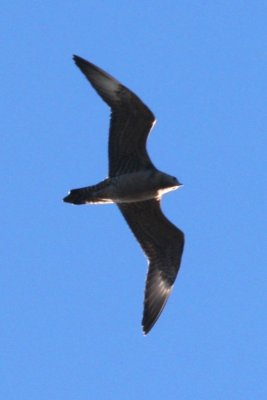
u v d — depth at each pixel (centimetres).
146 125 2003
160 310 2080
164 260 2102
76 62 2028
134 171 2012
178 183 2012
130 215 2077
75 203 1998
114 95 2009
